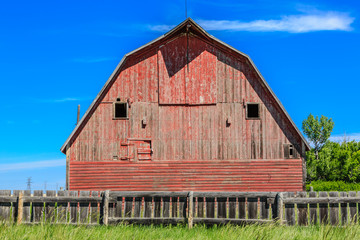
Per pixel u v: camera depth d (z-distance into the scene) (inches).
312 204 549.6
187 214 554.3
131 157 888.9
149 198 566.6
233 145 898.1
